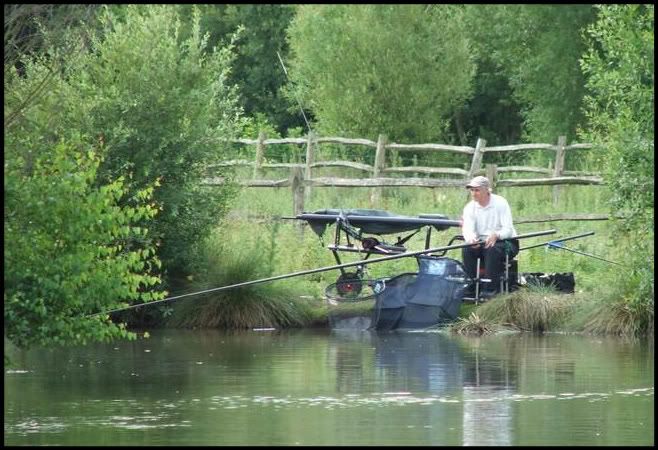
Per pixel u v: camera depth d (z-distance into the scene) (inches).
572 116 5797.2
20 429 1589.6
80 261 1702.8
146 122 2797.7
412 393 1857.8
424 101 5644.7
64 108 2659.9
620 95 2556.6
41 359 2235.5
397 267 3070.9
